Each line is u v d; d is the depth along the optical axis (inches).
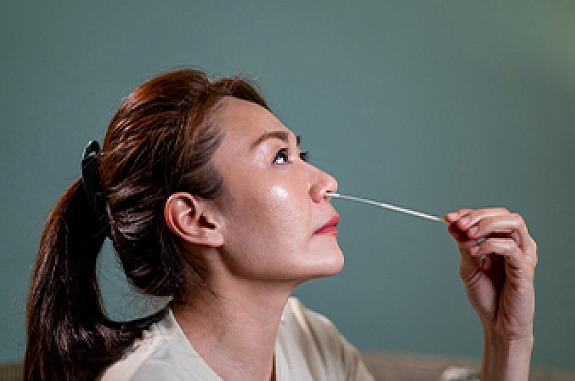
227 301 35.6
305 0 86.0
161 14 84.7
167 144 35.2
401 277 87.3
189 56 85.3
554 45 85.9
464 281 42.0
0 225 82.5
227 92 36.7
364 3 86.2
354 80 86.6
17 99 83.0
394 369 82.2
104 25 83.7
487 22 86.2
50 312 38.6
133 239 36.4
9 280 82.3
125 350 37.3
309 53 86.4
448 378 63.3
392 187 87.2
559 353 86.4
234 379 36.7
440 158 87.0
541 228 87.0
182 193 34.6
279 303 35.8
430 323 87.4
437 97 86.6
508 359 41.4
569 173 86.6
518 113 86.6
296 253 34.0
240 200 34.0
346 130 87.0
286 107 86.7
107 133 37.4
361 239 87.2
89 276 39.2
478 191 87.0
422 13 86.3
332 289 87.2
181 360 35.5
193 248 35.4
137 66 84.4
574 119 86.2
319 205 35.3
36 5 83.0
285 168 34.8
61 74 83.3
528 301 40.3
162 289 36.6
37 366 39.1
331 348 45.5
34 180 83.0
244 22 85.9
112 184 36.6
